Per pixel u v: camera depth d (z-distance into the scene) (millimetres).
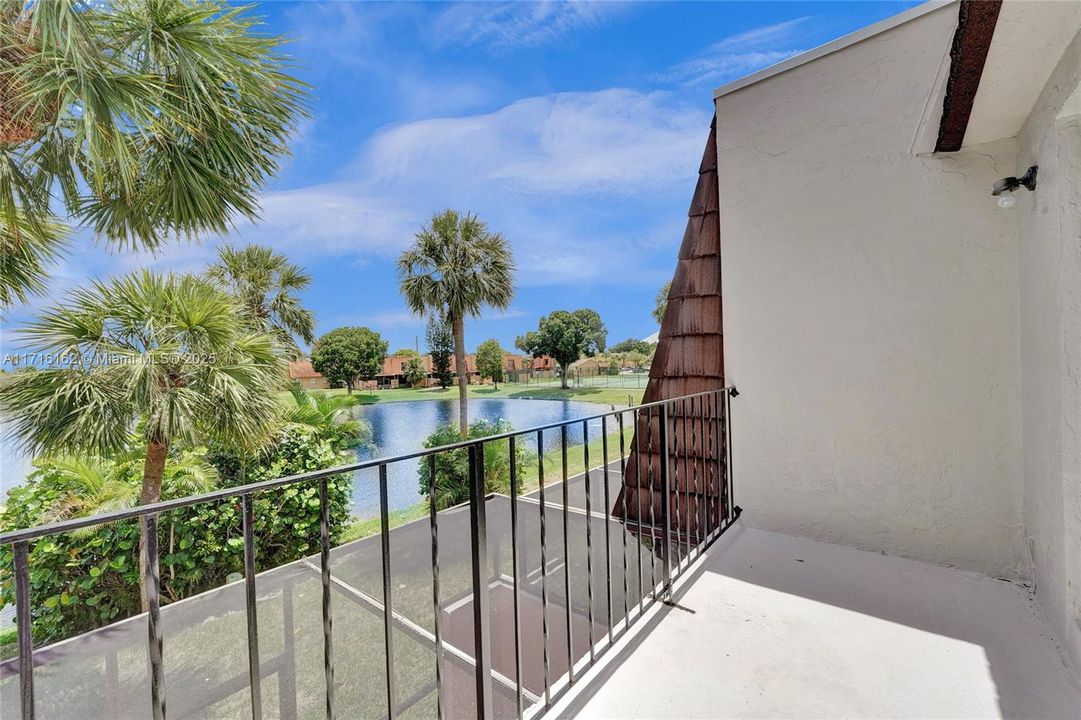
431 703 2137
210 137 3732
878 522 2148
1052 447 1525
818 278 2258
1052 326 1492
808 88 2258
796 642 1565
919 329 2029
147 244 4137
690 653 1527
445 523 3986
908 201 2033
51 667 2473
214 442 4117
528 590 2891
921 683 1368
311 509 4785
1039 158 1547
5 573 3057
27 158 3225
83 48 2908
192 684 2311
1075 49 1225
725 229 2531
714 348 2629
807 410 2307
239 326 4203
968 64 1340
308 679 2332
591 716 1289
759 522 2457
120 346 3693
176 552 3883
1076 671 1368
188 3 3305
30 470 3646
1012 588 1815
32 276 3975
